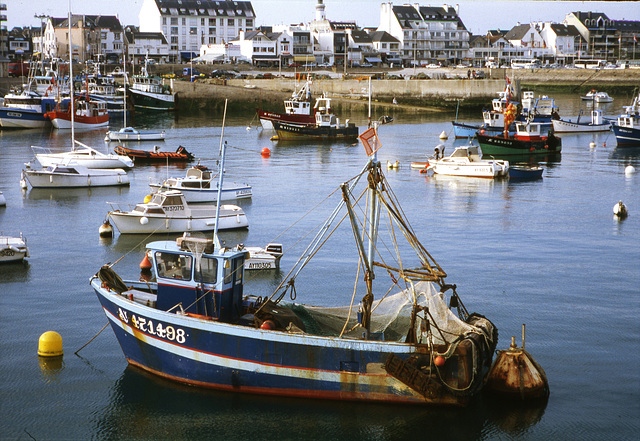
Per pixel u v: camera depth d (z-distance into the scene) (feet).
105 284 70.59
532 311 87.66
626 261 111.55
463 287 97.25
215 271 65.51
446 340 62.64
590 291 95.66
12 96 344.90
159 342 66.28
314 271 104.73
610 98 496.64
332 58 647.97
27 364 71.77
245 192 166.40
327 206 158.20
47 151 255.91
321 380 62.49
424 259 68.80
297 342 61.82
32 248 117.70
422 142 301.63
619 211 147.74
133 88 435.53
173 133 332.19
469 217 147.43
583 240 126.52
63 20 614.75
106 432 60.44
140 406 63.93
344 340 61.16
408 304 67.56
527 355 65.46
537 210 155.94
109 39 607.37
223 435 60.34
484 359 64.18
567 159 252.01
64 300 90.58
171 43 641.40
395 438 59.41
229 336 62.85
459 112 459.32
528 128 267.39
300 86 465.88
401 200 168.55
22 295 92.43
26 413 63.00
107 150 263.90
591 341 78.18
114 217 127.03
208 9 655.35
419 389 60.64
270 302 69.87
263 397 64.13
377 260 111.34
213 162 238.07
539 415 62.64
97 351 74.90
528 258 113.19
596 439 59.06
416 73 576.20
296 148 282.97
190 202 160.66
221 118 414.00
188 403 64.23
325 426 61.00
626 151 276.41
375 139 65.57
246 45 615.98
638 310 88.12
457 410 62.54
